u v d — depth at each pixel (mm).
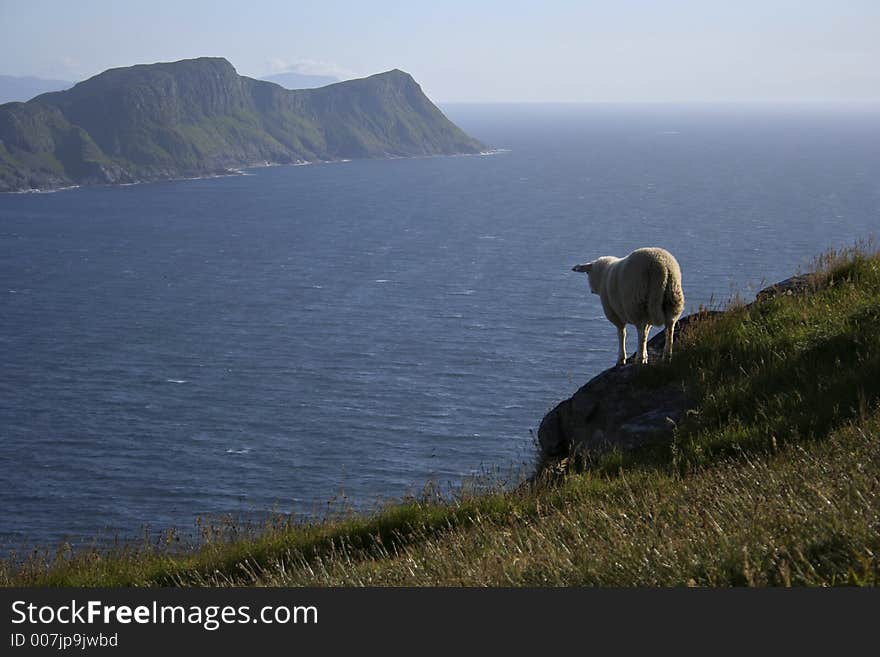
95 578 10891
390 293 157125
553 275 169750
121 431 91812
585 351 116438
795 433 9500
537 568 6617
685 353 13000
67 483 78000
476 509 9930
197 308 148250
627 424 11953
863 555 5137
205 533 12367
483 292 155375
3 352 121625
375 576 7762
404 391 101812
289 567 9797
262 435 89312
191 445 87250
